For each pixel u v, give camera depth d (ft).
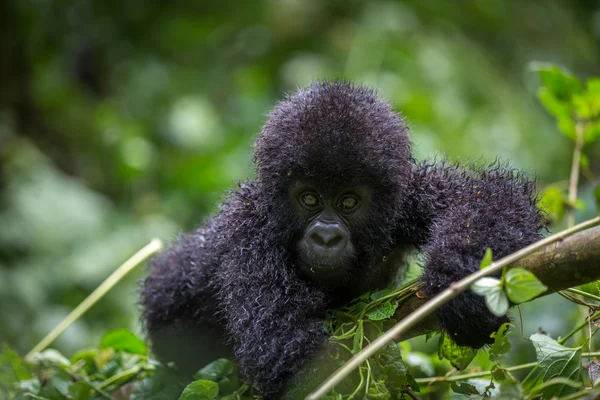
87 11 71.00
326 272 24.94
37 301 50.78
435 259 21.83
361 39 67.10
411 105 60.75
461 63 67.00
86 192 58.49
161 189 60.95
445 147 57.21
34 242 54.49
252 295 23.88
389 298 22.38
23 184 57.00
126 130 63.98
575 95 30.89
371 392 21.49
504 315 21.77
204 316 29.01
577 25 71.72
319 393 17.15
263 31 75.46
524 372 34.06
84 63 71.72
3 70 64.75
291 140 24.68
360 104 25.02
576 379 21.26
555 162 60.70
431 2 70.85
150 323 31.27
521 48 70.64
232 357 28.02
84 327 50.37
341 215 25.07
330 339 22.61
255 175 27.12
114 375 29.58
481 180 24.76
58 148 67.72
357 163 24.11
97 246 54.75
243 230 25.18
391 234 26.58
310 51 73.72
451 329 21.54
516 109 64.08
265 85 69.97
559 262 19.56
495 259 21.33
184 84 72.13
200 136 63.36
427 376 30.01
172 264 30.83
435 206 26.04
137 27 73.51
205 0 74.33
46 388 27.91
